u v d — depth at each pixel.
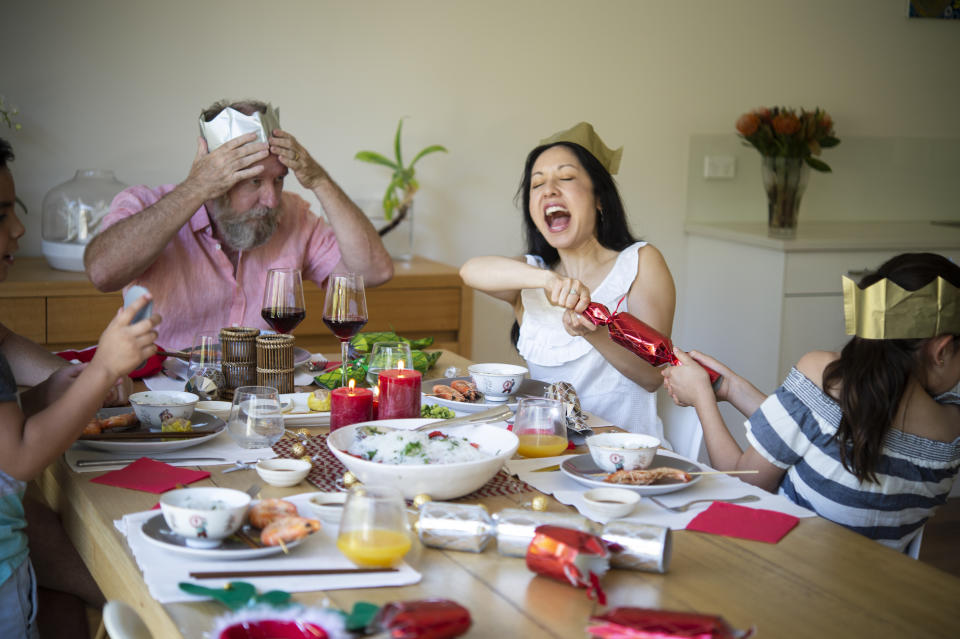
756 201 4.20
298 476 1.28
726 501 1.28
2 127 3.11
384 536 1.00
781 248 3.53
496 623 0.91
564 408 1.58
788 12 4.09
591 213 2.05
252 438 1.41
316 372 1.95
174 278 2.27
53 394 1.50
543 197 2.04
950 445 1.40
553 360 2.04
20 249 3.21
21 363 1.72
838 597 0.99
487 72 3.70
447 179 3.73
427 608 0.85
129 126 3.27
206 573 0.98
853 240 3.61
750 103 4.10
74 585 1.63
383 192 3.64
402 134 3.63
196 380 1.73
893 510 1.41
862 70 4.25
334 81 3.50
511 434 1.34
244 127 2.06
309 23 3.44
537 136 3.82
